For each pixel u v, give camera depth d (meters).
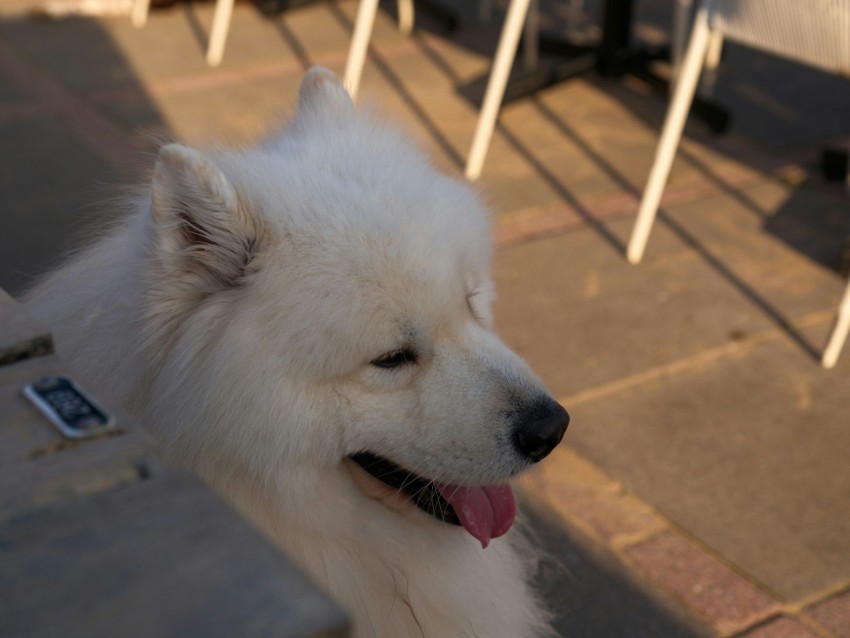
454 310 0.60
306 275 0.56
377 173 0.62
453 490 0.62
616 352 1.18
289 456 0.57
